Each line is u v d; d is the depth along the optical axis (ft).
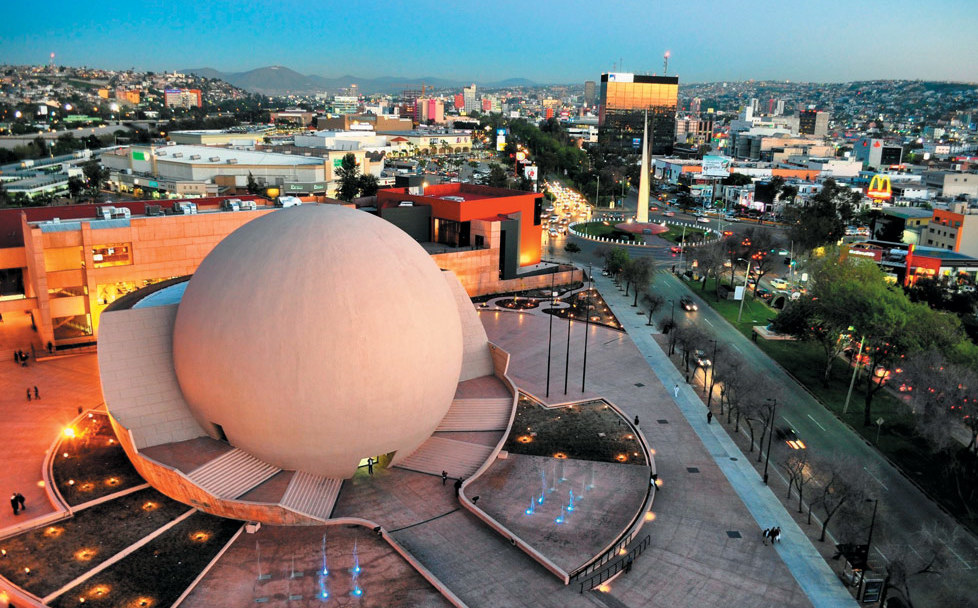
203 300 177.37
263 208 337.11
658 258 523.29
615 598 145.18
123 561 148.77
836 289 270.87
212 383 173.58
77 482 177.78
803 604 145.79
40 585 139.54
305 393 167.63
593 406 241.55
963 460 209.97
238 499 168.04
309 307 169.07
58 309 280.51
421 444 202.39
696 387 267.18
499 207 408.26
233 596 139.64
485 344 249.34
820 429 232.94
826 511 173.27
